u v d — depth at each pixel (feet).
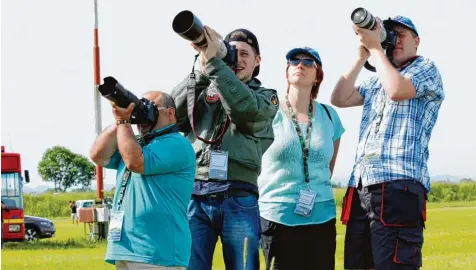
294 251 32.04
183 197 25.61
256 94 27.35
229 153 27.86
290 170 32.27
